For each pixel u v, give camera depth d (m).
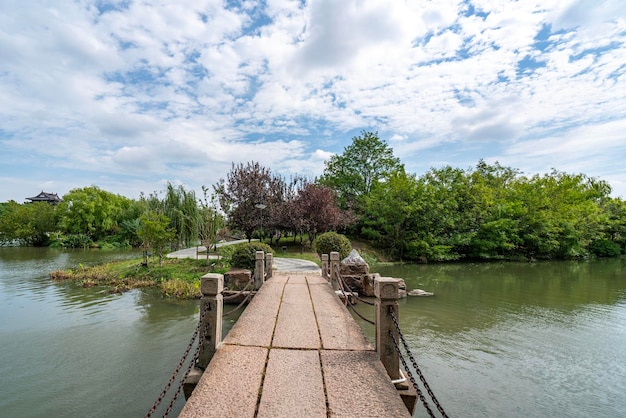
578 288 16.12
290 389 3.62
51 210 47.44
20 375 7.05
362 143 39.88
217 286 4.76
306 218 27.17
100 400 6.05
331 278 10.27
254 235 30.02
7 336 9.30
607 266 25.25
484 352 8.22
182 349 8.38
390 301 4.42
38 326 10.15
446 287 16.19
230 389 3.62
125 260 24.97
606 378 6.96
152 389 6.45
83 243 41.97
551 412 5.75
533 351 8.30
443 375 7.02
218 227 26.72
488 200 28.61
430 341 8.93
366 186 39.34
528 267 24.14
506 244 26.59
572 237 28.77
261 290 9.59
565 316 11.30
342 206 35.84
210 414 3.12
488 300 13.45
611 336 9.36
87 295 14.21
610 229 35.00
